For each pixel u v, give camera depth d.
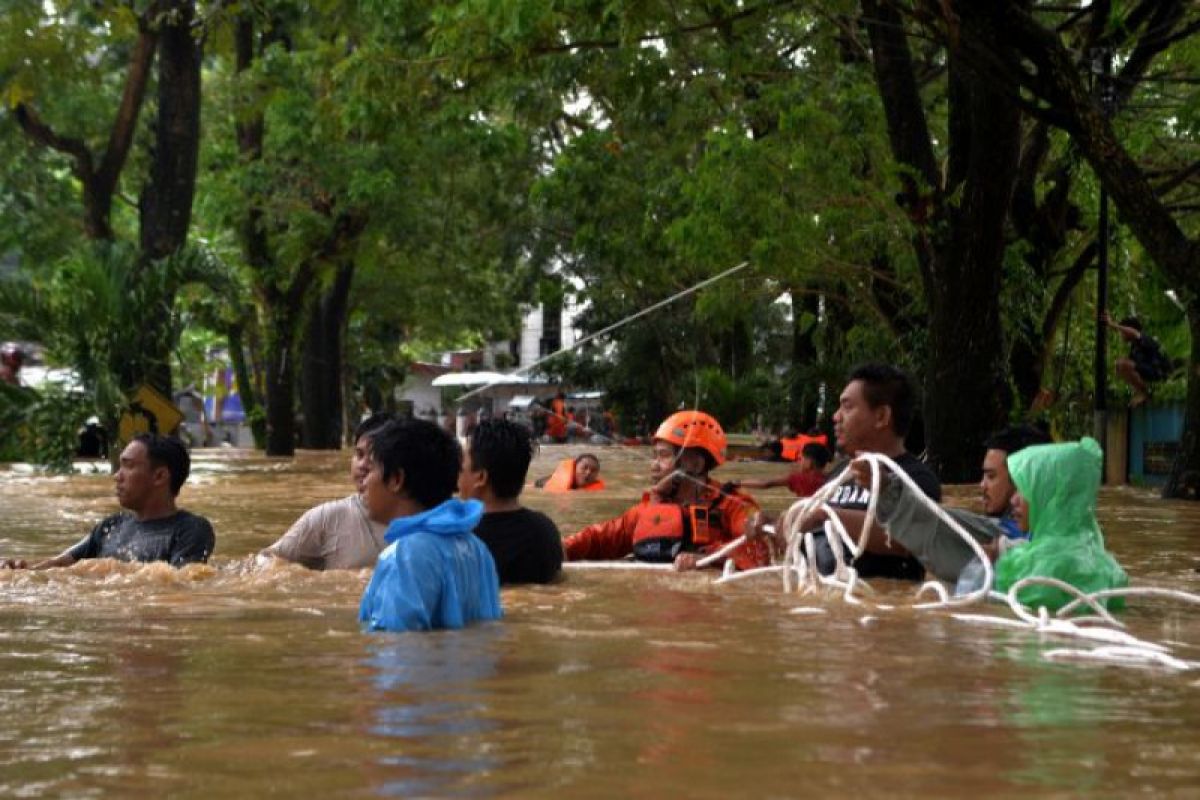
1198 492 16.66
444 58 18.91
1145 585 7.46
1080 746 3.22
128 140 27.67
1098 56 18.66
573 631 5.17
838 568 6.72
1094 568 6.06
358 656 4.55
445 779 2.89
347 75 20.00
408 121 20.23
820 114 20.19
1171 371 23.23
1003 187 18.20
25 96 26.02
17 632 5.13
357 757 3.08
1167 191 21.02
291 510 13.15
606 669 4.28
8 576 6.96
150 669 4.30
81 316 23.47
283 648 4.74
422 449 6.03
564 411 41.09
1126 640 4.88
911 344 23.72
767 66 22.92
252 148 35.25
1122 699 3.84
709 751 3.13
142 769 3.00
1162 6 18.98
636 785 2.84
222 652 4.65
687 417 8.24
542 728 3.37
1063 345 26.53
